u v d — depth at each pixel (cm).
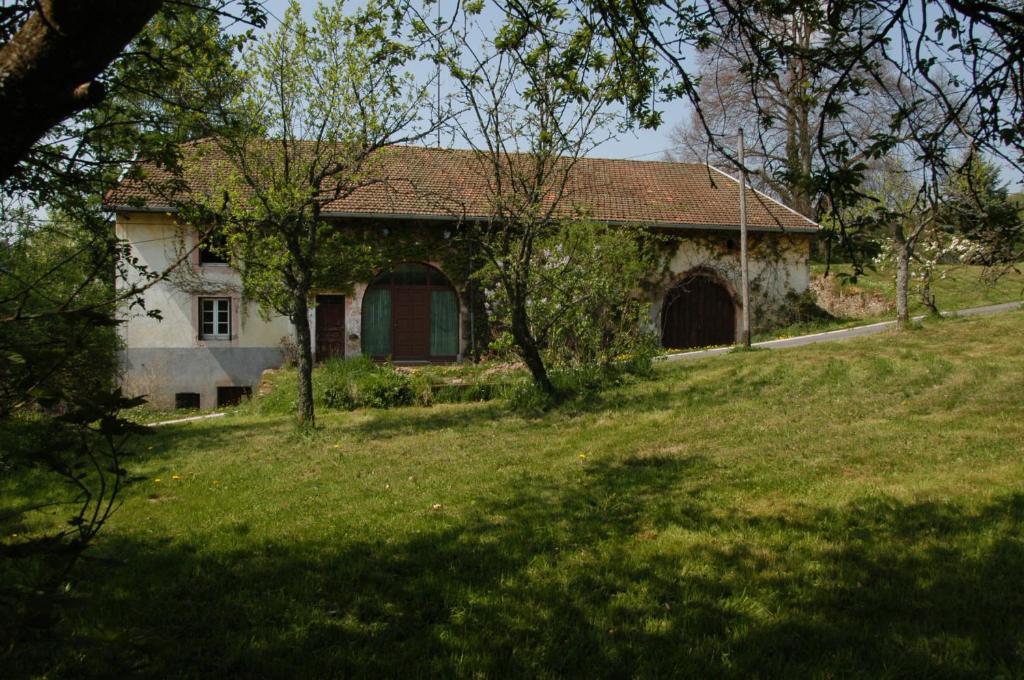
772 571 476
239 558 540
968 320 1644
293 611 436
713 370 1373
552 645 387
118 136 464
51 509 700
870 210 387
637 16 440
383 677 360
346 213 2081
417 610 434
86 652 317
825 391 1141
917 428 884
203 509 704
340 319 2186
